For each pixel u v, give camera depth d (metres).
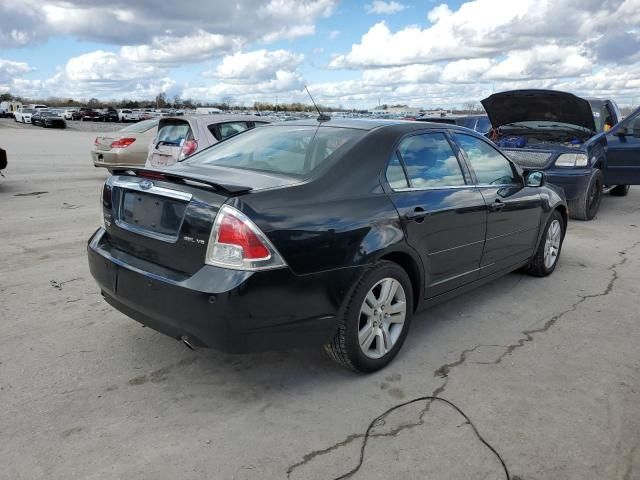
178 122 9.05
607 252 6.74
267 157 3.69
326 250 3.07
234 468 2.57
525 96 8.76
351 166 3.42
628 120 9.40
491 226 4.44
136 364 3.54
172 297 2.95
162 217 3.13
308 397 3.21
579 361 3.73
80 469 2.54
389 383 3.39
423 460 2.65
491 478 2.54
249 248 2.81
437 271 3.92
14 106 72.25
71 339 3.87
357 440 2.80
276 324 2.95
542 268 5.52
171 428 2.87
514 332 4.21
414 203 3.63
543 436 2.86
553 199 5.49
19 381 3.29
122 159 11.41
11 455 2.62
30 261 5.70
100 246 3.56
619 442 2.82
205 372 3.47
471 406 3.14
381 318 3.51
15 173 13.43
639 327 4.35
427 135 4.07
